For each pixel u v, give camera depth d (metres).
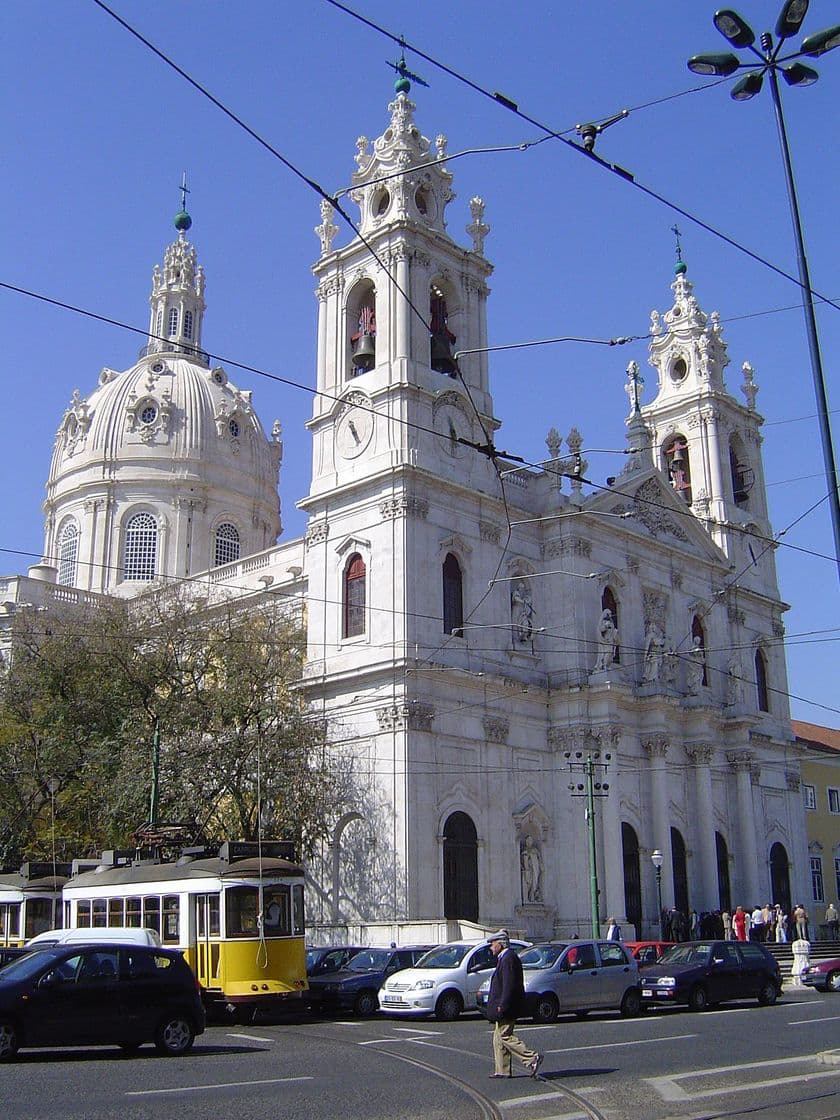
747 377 71.81
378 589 48.62
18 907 39.16
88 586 75.94
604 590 55.81
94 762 46.25
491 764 49.34
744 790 59.47
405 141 54.34
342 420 52.19
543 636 53.78
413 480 49.06
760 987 33.81
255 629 47.66
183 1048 21.86
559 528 54.72
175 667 47.12
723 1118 14.86
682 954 33.62
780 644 67.88
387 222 52.47
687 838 56.31
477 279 55.78
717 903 55.72
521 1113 15.24
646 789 54.47
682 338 70.38
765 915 54.06
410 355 51.06
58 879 39.66
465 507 51.31
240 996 29.31
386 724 46.75
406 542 48.12
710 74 20.03
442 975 30.19
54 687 48.94
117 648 48.06
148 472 77.94
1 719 48.28
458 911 46.75
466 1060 20.89
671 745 56.62
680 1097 16.48
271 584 57.47
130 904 32.84
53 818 47.22
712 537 65.38
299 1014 32.78
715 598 62.88
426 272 52.97
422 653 47.34
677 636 59.59
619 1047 22.42
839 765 74.31
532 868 49.97
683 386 69.81
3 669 50.94
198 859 32.94
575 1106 15.75
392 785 46.06
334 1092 16.84
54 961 21.09
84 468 78.94
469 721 48.88
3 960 26.73
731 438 70.50
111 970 21.45
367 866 46.22
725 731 60.47
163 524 77.19
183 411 80.06
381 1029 27.47
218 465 79.62
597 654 53.50
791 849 64.00
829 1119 14.77
